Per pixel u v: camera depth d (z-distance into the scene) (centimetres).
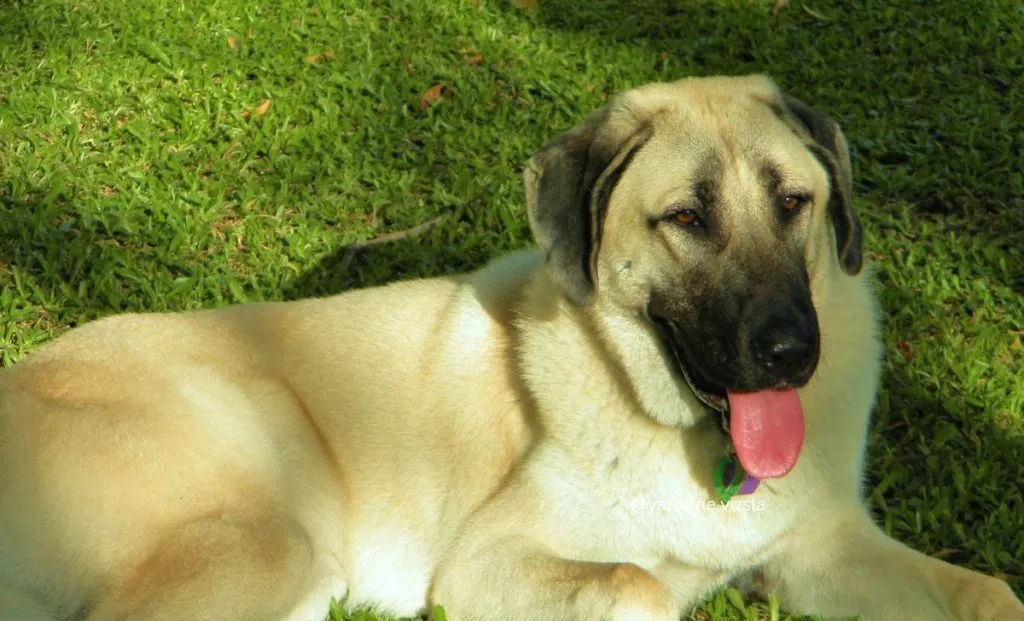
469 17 357
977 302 246
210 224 266
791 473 196
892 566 195
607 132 195
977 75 318
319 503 203
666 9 369
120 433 196
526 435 204
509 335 206
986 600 189
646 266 193
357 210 271
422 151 286
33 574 190
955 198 271
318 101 302
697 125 192
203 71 315
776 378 187
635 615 186
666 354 195
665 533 197
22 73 311
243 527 194
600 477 197
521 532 199
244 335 212
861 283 204
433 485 206
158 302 247
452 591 199
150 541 192
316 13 355
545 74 321
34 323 243
